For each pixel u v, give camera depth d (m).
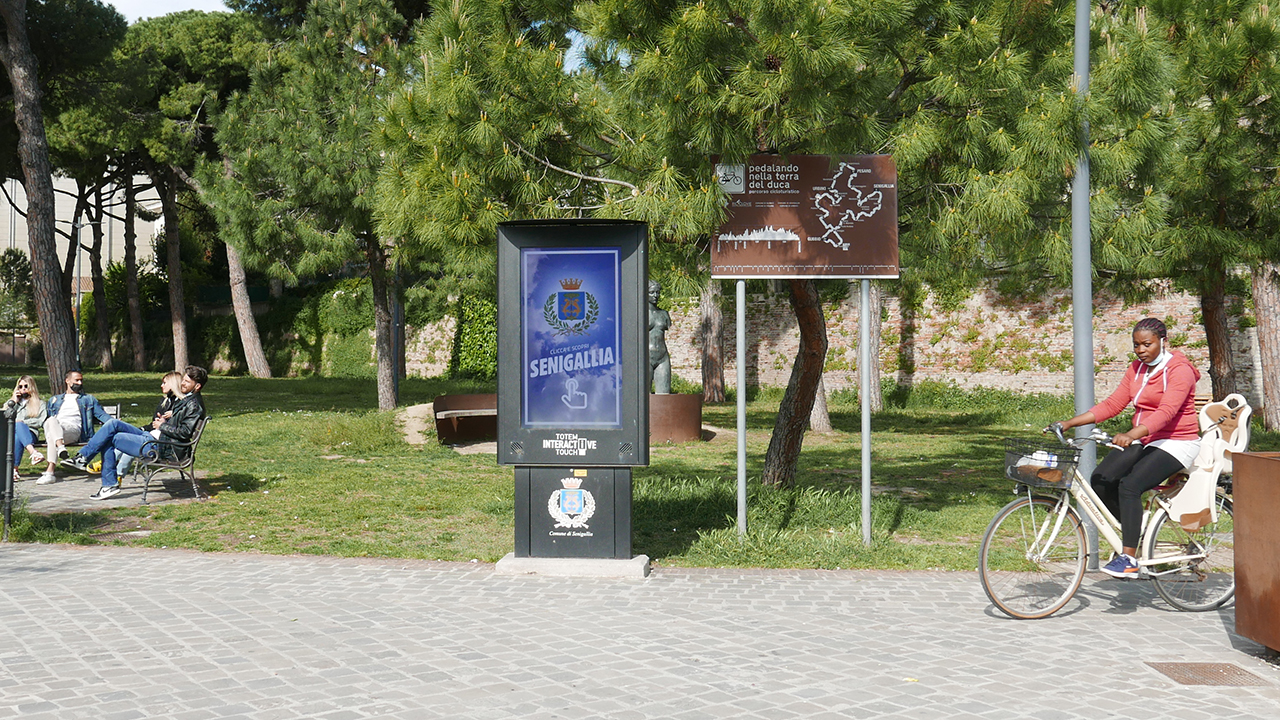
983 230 7.72
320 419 19.09
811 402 9.95
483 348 35.78
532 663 4.76
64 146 31.55
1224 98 11.16
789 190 7.76
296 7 26.62
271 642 5.08
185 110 31.77
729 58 6.75
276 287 44.75
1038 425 20.97
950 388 25.33
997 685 4.48
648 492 9.89
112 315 52.28
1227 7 11.28
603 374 6.86
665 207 6.91
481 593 6.26
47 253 18.02
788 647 5.07
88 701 4.16
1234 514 5.14
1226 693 4.39
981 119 7.45
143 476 11.52
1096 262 8.12
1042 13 7.36
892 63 7.65
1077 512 5.91
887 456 15.01
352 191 18.64
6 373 42.12
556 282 6.90
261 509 9.51
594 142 7.70
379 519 9.13
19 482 10.95
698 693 4.33
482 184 7.15
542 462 6.89
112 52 25.31
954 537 8.45
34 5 23.06
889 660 4.86
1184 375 5.63
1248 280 20.64
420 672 4.60
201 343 46.91
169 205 39.78
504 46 7.02
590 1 7.43
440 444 15.73
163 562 7.17
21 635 5.16
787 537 7.81
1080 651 5.04
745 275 7.80
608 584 6.56
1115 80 7.30
